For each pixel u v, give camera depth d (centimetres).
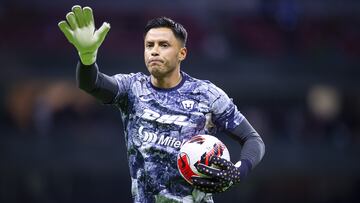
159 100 1534
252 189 6762
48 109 6506
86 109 6750
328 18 8300
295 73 7506
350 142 7256
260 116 7169
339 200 7181
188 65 7200
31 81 6731
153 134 1519
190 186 1516
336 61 7675
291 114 7269
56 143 6366
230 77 7288
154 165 1512
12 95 6625
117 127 6725
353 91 7606
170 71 1538
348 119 7531
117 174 6475
